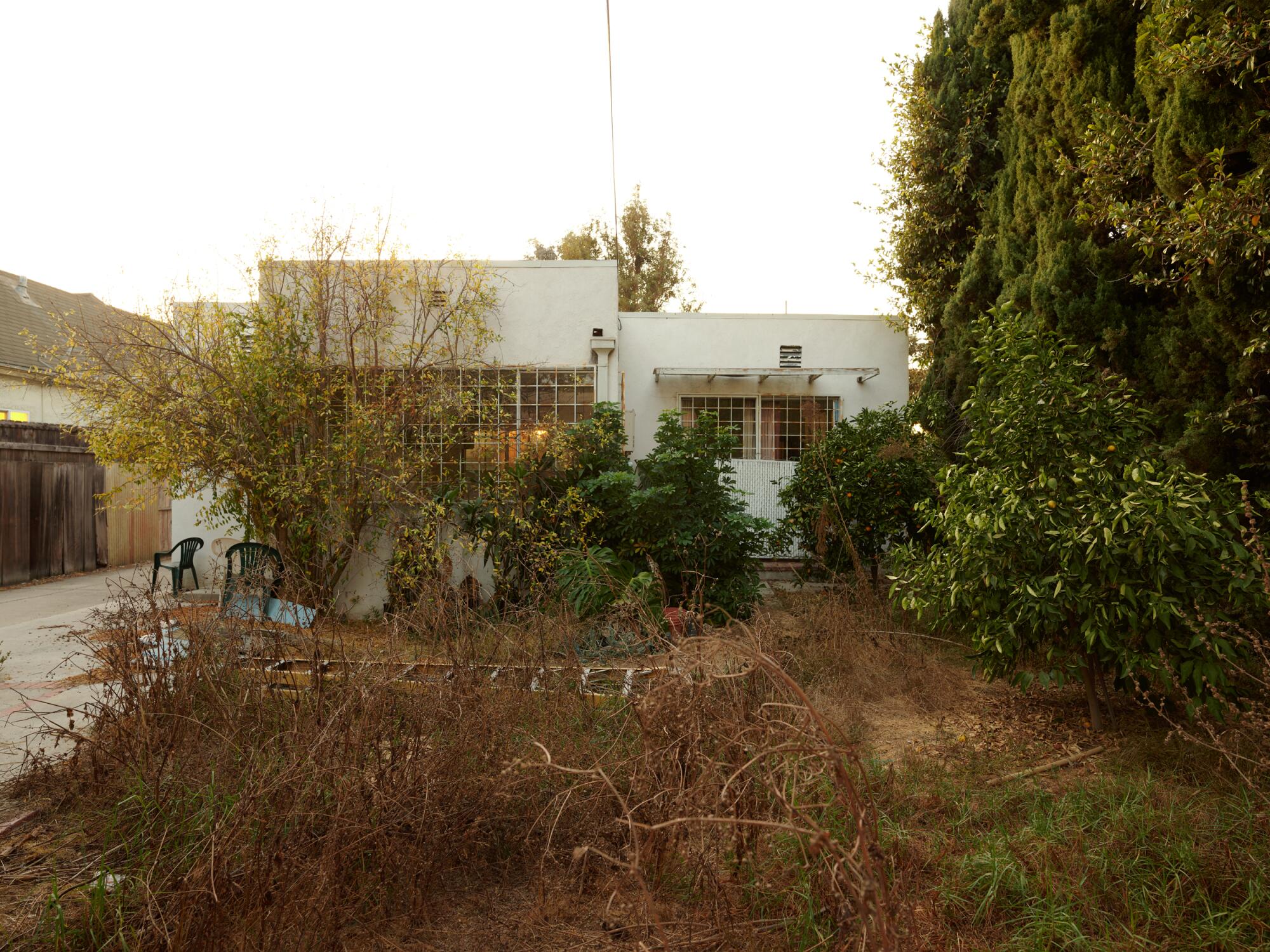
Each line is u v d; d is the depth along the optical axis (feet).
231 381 25.75
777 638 17.12
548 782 10.62
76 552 46.37
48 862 10.02
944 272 36.55
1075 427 15.55
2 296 54.65
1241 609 14.96
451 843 9.93
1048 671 15.93
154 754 11.44
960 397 33.17
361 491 26.32
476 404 29.43
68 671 19.84
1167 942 8.56
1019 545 15.31
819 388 42.68
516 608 17.24
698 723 8.82
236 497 26.66
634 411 42.11
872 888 5.74
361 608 26.84
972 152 35.70
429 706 10.82
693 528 25.35
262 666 12.96
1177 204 19.24
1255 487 19.83
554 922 9.12
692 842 8.71
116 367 26.63
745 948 8.25
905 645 21.42
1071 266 23.90
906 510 29.55
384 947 8.55
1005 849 10.36
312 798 9.46
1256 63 17.38
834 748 6.72
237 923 7.87
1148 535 13.65
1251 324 18.57
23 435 42.16
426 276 28.81
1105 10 23.99
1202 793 12.13
